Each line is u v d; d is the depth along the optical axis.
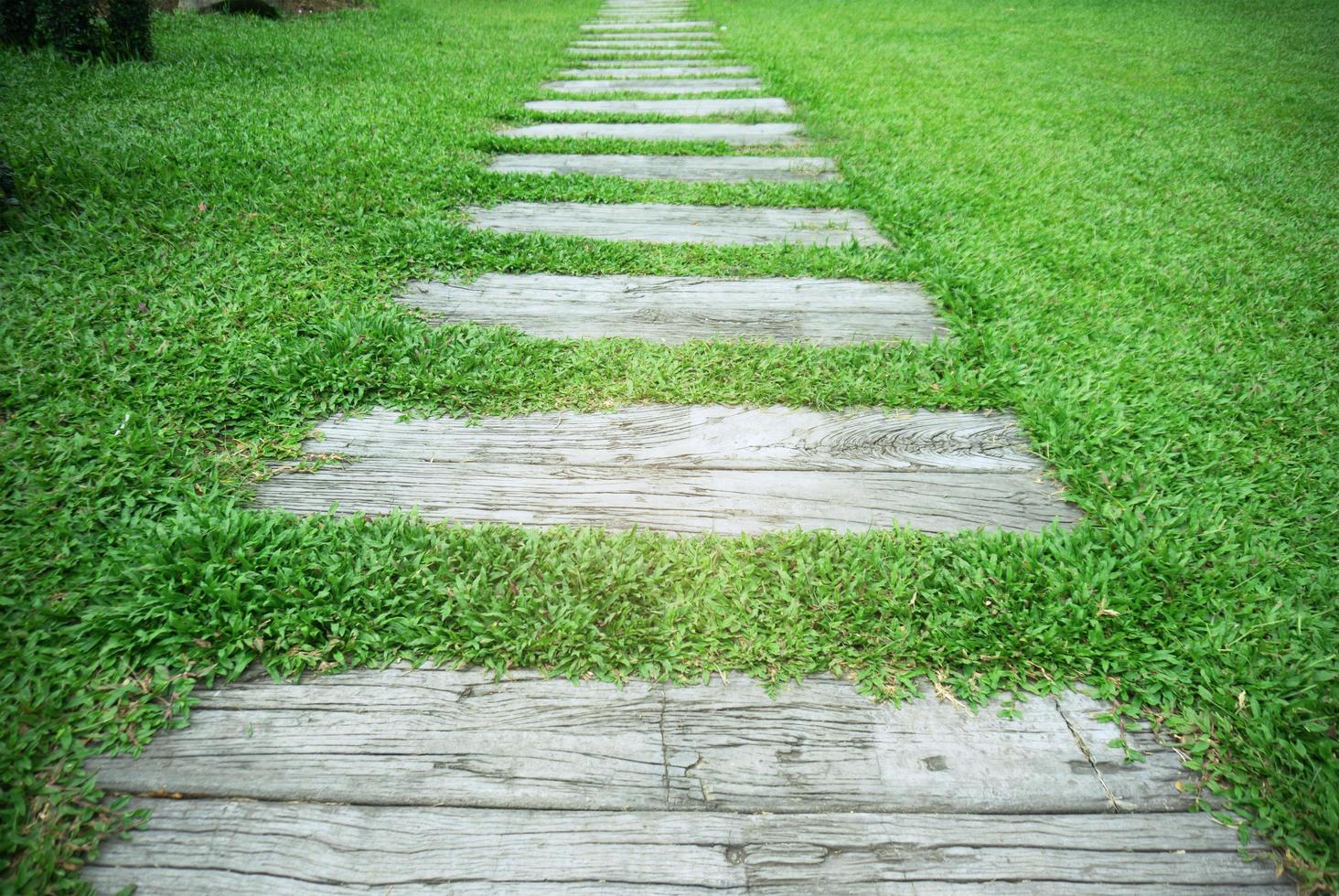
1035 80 8.51
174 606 1.85
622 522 2.28
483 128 5.91
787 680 1.82
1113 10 13.91
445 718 1.70
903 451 2.62
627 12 14.19
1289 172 5.60
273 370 2.68
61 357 2.63
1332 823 1.51
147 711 1.66
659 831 1.51
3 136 4.15
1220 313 3.52
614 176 5.04
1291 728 1.70
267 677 1.78
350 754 1.62
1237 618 1.96
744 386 2.87
